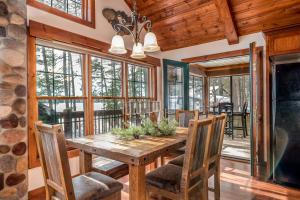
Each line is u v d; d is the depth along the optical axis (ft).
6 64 7.20
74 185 5.48
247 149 15.56
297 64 8.68
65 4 10.07
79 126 10.42
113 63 12.30
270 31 9.43
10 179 7.28
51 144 4.87
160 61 15.51
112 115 12.16
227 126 21.36
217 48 13.52
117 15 12.18
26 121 7.83
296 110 8.66
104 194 5.40
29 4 8.23
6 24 7.22
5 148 7.14
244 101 23.76
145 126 8.23
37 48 8.82
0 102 7.03
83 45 10.18
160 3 12.57
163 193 5.94
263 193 8.38
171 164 7.32
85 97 10.62
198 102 24.63
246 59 19.19
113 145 6.36
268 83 9.76
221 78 25.26
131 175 5.53
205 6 11.78
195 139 5.40
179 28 13.79
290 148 8.80
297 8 10.16
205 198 6.34
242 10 11.16
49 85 9.24
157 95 15.30
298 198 7.93
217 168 7.46
